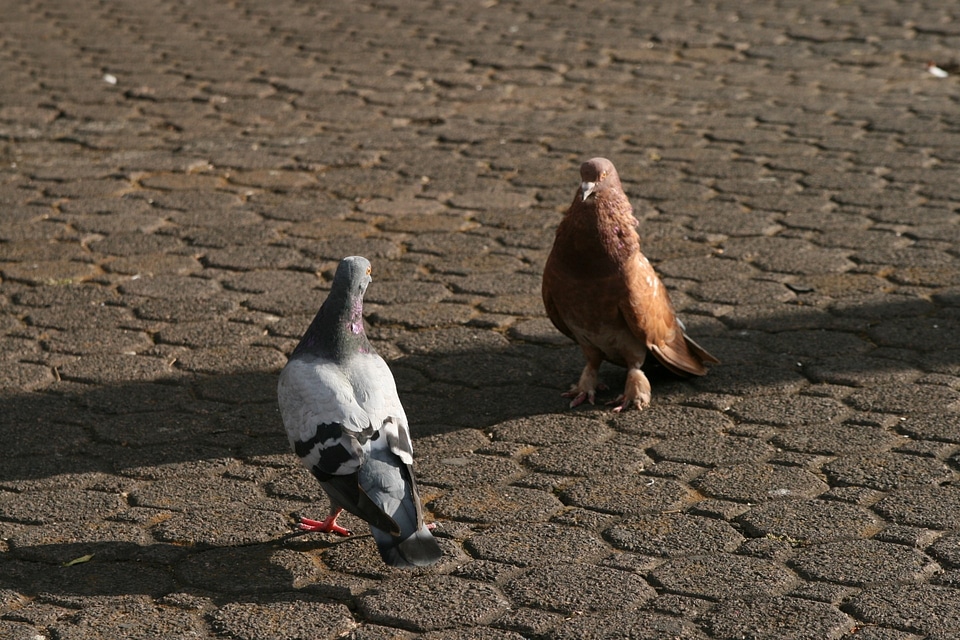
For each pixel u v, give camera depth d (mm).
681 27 16062
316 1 18219
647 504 5707
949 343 7383
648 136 11898
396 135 12070
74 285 8617
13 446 6383
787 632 4621
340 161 11336
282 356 7504
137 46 15484
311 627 4781
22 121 12352
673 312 6957
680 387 7043
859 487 5766
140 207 10203
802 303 8117
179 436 6508
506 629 4742
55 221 9859
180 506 5789
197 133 12133
